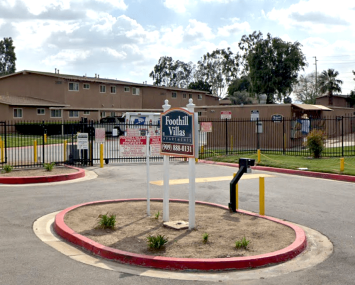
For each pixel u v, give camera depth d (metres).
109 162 19.48
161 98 53.16
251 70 57.91
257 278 6.06
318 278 6.07
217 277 6.09
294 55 55.19
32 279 5.77
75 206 9.96
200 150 23.08
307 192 12.71
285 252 6.85
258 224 8.62
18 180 13.45
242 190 12.94
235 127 27.42
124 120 37.09
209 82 87.25
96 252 6.92
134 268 6.38
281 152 23.48
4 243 7.42
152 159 20.92
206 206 10.38
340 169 16.08
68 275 5.98
